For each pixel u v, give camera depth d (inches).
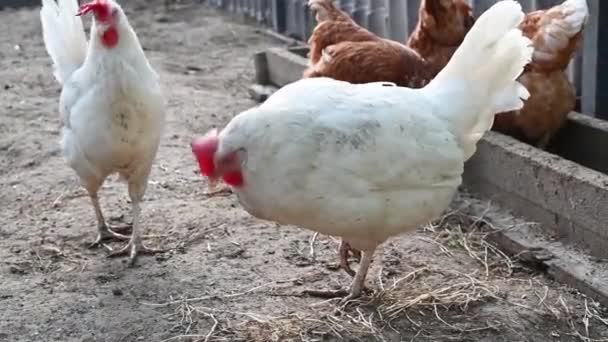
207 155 60.0
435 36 82.0
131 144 66.9
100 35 64.8
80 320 63.4
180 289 66.4
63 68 72.4
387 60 77.9
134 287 66.7
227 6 169.8
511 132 78.7
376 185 59.0
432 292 65.1
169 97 107.7
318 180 58.7
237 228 74.2
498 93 60.6
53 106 105.8
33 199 80.7
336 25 84.6
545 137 78.7
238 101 106.3
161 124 68.3
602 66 80.8
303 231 73.6
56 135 95.5
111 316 63.7
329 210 59.4
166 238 73.1
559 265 66.1
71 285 67.3
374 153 58.6
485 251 69.9
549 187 69.5
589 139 77.9
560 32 74.4
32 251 71.8
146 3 182.9
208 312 63.8
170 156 88.4
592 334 61.3
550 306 63.6
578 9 73.9
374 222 59.9
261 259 69.9
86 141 66.8
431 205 60.6
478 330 61.7
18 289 66.9
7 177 85.6
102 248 72.1
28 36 152.4
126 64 65.2
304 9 133.6
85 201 79.8
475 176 76.9
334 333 61.6
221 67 125.0
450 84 61.5
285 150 58.5
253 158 59.2
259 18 154.3
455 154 60.4
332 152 58.4
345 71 78.4
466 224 73.5
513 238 69.7
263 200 60.2
